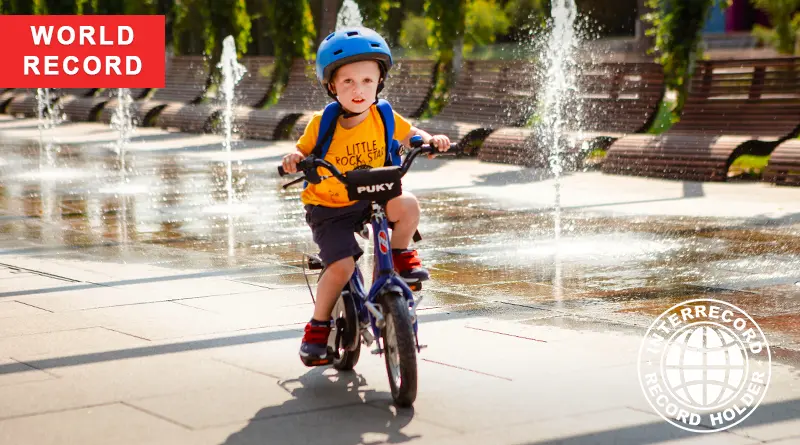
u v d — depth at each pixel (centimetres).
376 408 541
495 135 1814
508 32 2730
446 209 1298
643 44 2558
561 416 521
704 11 1636
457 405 542
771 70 1555
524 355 638
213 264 965
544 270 917
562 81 1902
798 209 1216
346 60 540
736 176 1495
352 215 571
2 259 1002
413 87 2233
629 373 594
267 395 566
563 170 1652
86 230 1176
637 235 1082
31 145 2269
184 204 1381
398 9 3186
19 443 491
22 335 704
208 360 639
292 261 976
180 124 2600
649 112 1723
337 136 561
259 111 2406
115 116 2836
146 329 717
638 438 488
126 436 500
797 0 1742
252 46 3719
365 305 556
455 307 777
